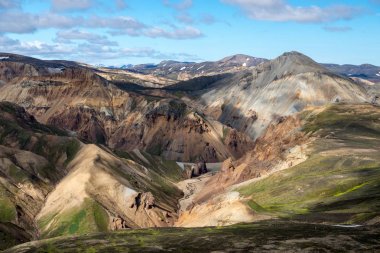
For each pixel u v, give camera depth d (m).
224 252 111.38
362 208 146.88
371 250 100.81
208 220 178.00
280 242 114.31
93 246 131.88
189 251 116.31
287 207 179.38
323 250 103.69
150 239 136.75
